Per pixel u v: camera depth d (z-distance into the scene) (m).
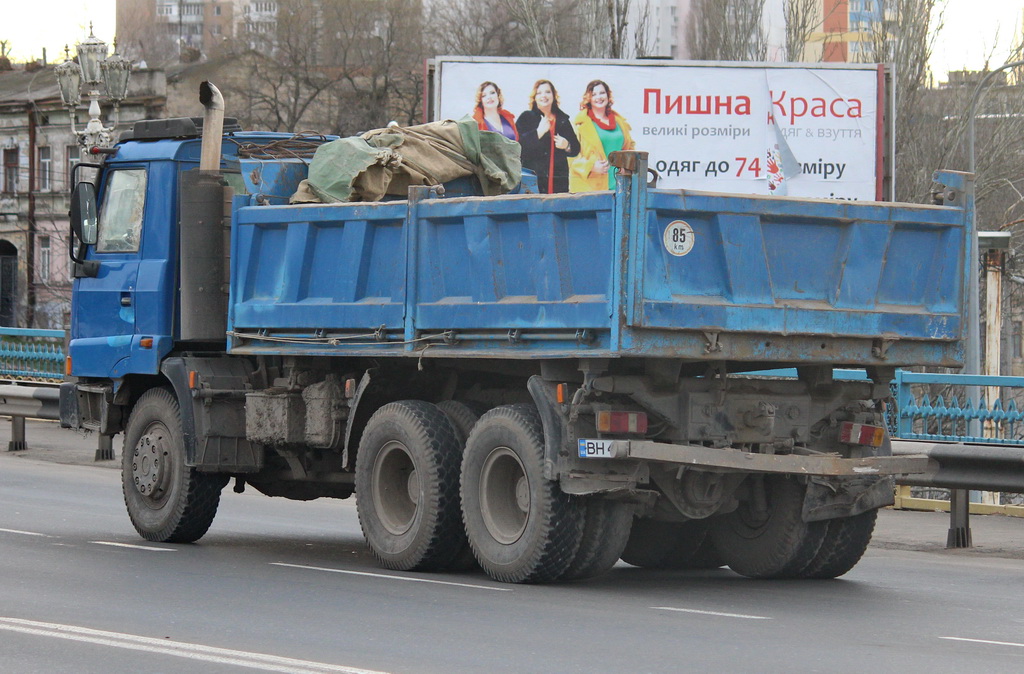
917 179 40.03
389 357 11.35
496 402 11.29
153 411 13.20
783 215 10.04
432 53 61.97
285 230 12.13
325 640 7.94
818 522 11.13
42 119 69.62
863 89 26.03
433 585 10.33
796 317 10.06
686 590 10.56
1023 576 11.85
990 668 7.33
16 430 23.41
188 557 11.94
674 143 26.27
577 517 10.15
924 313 10.62
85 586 9.95
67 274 68.06
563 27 44.44
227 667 7.12
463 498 10.71
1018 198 44.12
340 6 63.59
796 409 10.69
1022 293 42.62
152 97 65.62
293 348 11.95
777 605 9.73
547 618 8.81
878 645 8.02
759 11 45.34
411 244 10.98
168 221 13.23
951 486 13.81
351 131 62.47
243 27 68.81
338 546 13.31
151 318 13.23
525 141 26.44
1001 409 16.00
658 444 9.80
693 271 9.76
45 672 7.03
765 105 26.12
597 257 9.70
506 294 10.33
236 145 13.44
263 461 12.98
